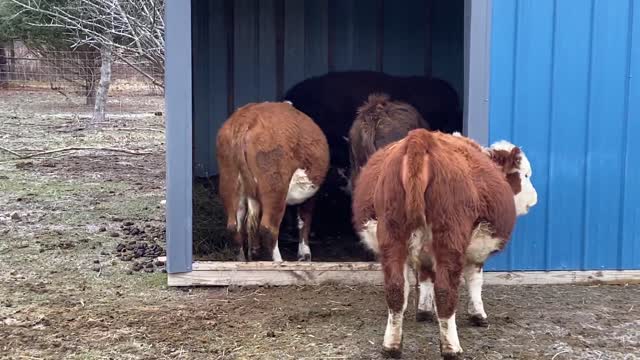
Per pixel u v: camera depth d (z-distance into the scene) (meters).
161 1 10.59
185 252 5.79
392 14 9.47
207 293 5.70
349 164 7.68
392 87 8.59
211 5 9.16
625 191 6.09
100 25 12.03
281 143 5.86
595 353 4.53
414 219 3.87
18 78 17.36
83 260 6.62
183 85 5.65
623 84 6.04
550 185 6.02
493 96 5.90
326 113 8.34
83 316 5.09
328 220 7.91
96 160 12.77
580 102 6.00
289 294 5.67
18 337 4.67
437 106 8.57
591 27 5.96
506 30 5.87
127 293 5.67
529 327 4.99
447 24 9.52
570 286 6.05
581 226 6.07
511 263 6.04
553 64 5.94
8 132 14.96
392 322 4.25
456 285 3.95
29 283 5.88
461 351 4.11
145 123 16.41
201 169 9.27
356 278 5.91
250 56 9.34
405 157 3.90
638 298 5.73
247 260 6.19
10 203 9.16
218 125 9.31
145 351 4.46
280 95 9.42
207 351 4.47
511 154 5.01
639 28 6.02
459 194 3.92
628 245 6.13
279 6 9.33
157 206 9.20
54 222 8.16
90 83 17.83
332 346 4.57
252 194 5.93
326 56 9.45
